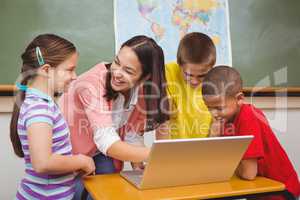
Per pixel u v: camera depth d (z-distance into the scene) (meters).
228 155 0.86
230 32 1.72
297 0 1.85
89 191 0.84
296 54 1.84
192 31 1.65
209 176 0.88
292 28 1.84
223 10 1.70
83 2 1.48
